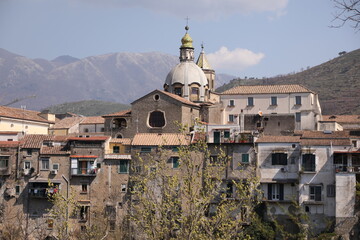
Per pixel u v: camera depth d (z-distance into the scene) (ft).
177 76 451.94
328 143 308.60
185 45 469.57
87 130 514.68
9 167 348.18
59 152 345.72
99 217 325.83
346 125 445.37
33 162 347.97
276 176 313.94
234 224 183.32
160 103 392.68
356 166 305.12
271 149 317.01
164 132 388.78
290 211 306.96
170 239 175.11
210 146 322.55
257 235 288.51
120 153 345.72
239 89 441.68
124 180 336.08
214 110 426.51
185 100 411.75
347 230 294.25
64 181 342.64
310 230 297.53
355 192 296.30
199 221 177.27
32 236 334.24
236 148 319.27
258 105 430.20
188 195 184.03
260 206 308.60
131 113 400.26
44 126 474.90
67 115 635.66
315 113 416.05
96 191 337.93
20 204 343.87
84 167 341.62
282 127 372.99
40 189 340.59
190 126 390.42
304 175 308.19
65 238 226.58
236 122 393.09
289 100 424.46
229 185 314.14
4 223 339.36
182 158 200.44
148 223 180.75
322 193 304.50
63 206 228.63
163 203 181.78
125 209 330.75
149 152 334.65
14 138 386.93
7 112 434.71
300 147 311.68
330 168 306.35
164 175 208.33
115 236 301.43
